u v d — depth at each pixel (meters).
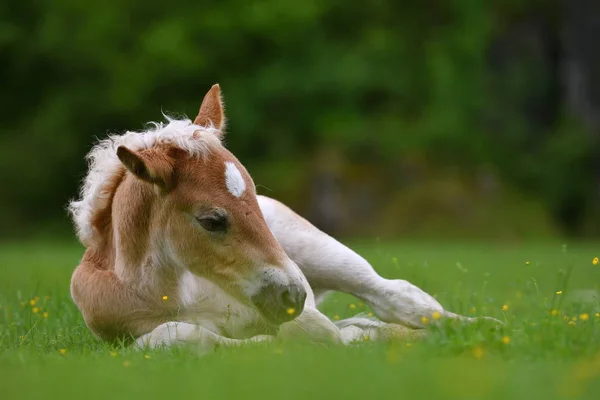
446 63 34.25
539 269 14.23
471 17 35.50
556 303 9.13
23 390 4.73
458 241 29.39
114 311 6.81
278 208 7.60
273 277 6.19
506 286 11.70
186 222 6.42
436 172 31.39
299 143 33.03
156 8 34.22
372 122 32.84
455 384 4.55
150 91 33.41
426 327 6.83
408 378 4.69
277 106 33.50
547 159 35.00
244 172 6.52
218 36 33.59
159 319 6.77
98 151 7.29
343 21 35.16
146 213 6.67
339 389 4.50
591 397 4.38
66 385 4.82
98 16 33.97
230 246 6.32
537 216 31.36
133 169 6.39
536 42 37.16
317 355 5.50
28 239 31.41
